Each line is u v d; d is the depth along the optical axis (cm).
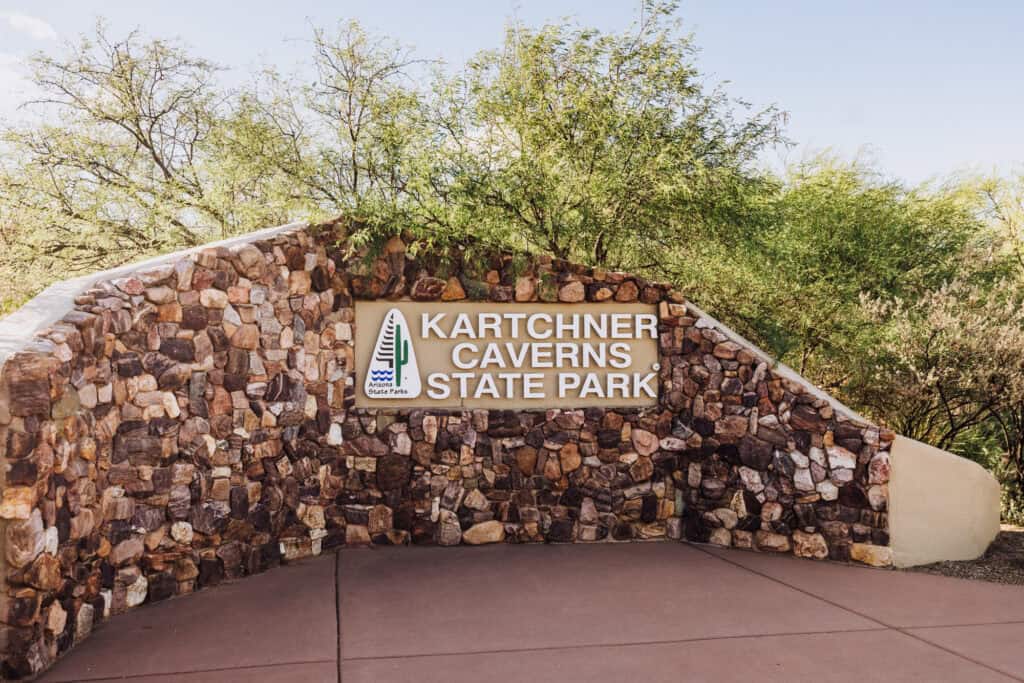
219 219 1305
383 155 1072
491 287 885
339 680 510
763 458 859
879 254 1295
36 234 1261
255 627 607
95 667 527
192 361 697
